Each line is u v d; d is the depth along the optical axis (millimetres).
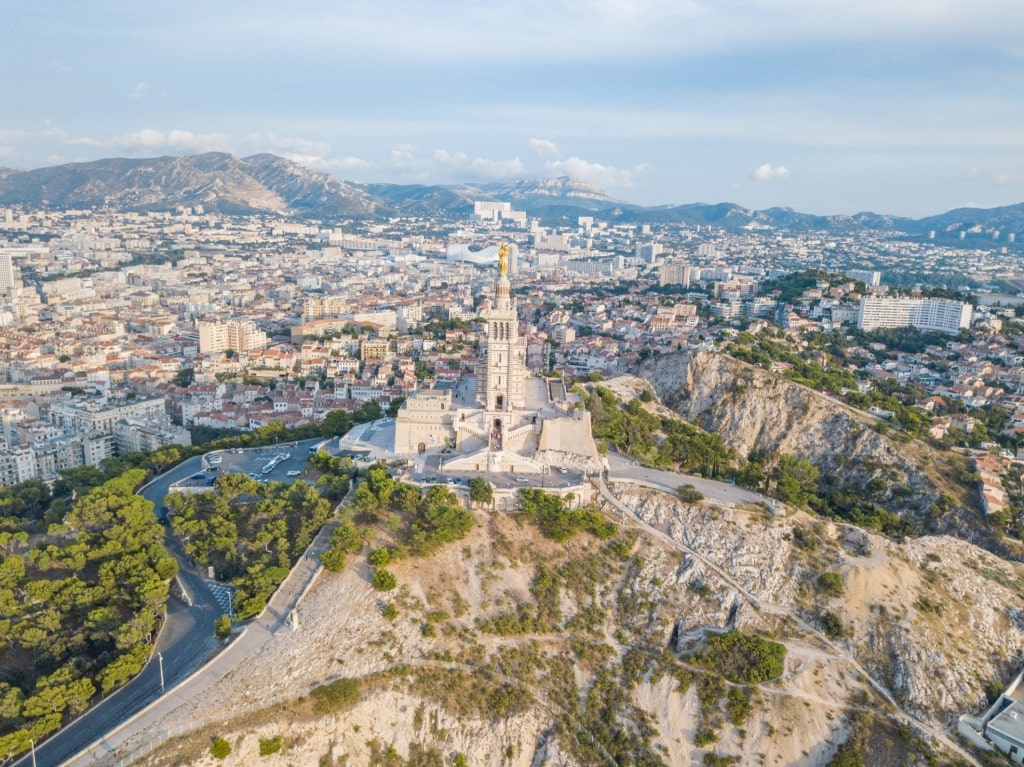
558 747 190500
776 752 191125
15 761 166500
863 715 196500
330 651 198375
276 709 180125
